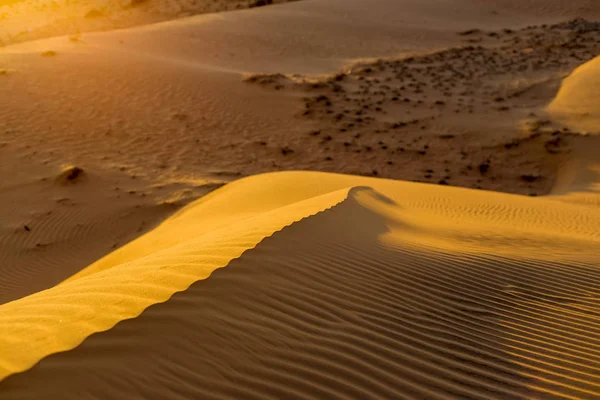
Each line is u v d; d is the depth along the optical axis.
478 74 32.06
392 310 4.25
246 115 23.89
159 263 4.51
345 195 8.45
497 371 3.56
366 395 3.15
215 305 3.61
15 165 16.19
